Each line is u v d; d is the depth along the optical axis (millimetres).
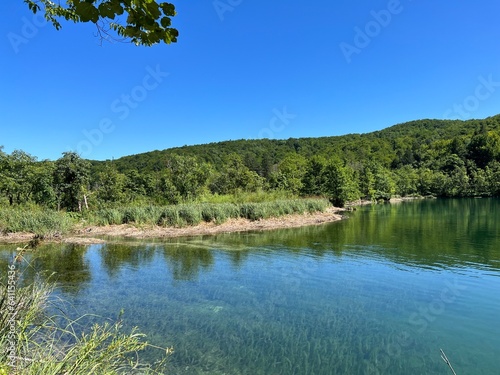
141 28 2803
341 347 7871
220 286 12445
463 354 7656
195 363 7027
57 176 34625
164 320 9250
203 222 29531
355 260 16609
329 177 56781
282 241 22469
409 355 7586
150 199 41250
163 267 15242
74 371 3467
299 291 11883
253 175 55438
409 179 90500
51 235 23406
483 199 75812
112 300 10773
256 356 7410
